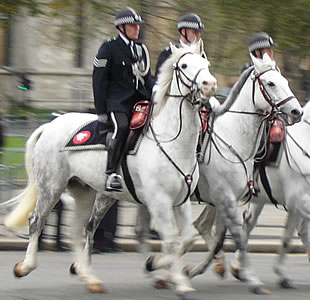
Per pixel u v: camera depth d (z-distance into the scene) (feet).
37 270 49.98
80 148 43.62
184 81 39.58
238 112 44.06
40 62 149.38
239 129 43.98
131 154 41.57
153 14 97.04
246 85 43.73
